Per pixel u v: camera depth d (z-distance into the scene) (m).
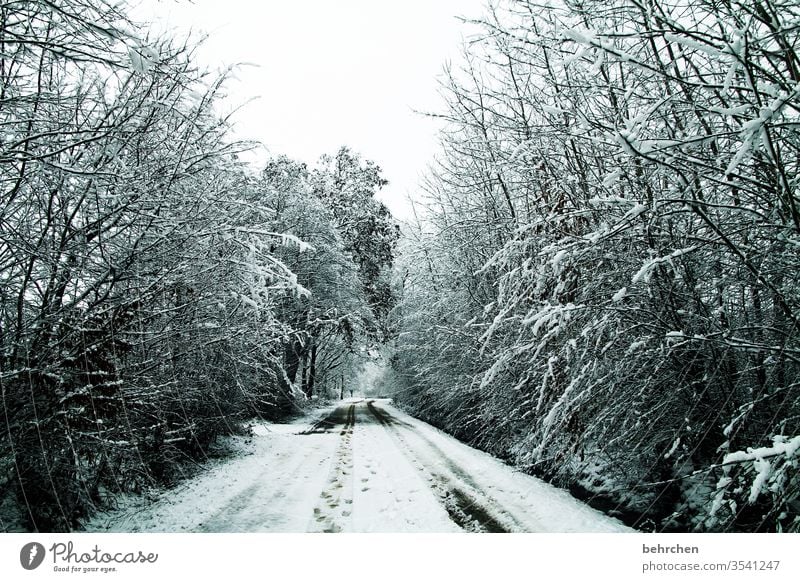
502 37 5.88
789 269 4.20
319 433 14.16
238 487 6.74
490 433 10.96
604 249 5.63
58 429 4.56
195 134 6.54
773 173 3.87
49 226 4.80
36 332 4.62
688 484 5.36
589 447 6.62
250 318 8.02
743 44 2.90
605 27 4.75
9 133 3.91
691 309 5.14
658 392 5.66
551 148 6.86
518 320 8.46
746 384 4.90
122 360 5.62
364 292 22.97
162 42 5.70
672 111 4.43
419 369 18.12
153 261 5.98
